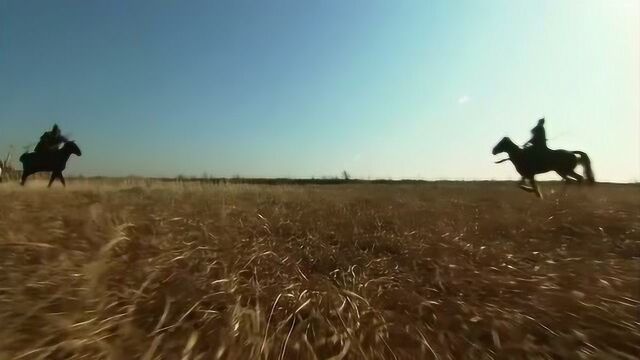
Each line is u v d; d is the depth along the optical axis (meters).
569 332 3.99
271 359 3.41
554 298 4.58
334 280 5.70
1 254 4.79
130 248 5.27
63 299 3.68
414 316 4.45
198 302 3.88
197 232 6.29
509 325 4.03
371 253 7.29
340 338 3.65
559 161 17.84
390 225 9.76
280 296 4.39
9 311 3.44
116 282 4.33
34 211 7.54
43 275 4.17
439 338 3.84
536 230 9.83
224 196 12.41
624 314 4.28
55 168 18.19
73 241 5.34
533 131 18.36
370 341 3.74
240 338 3.42
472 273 5.68
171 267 4.79
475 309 4.43
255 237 7.19
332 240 8.31
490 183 42.16
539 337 4.01
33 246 4.97
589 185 18.11
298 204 12.61
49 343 3.16
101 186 17.80
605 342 3.86
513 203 15.10
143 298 4.03
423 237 8.12
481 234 8.99
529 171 18.03
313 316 4.01
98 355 3.05
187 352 3.16
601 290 4.86
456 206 14.12
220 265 5.11
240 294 4.30
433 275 5.87
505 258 6.55
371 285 5.25
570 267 5.92
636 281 5.33
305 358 3.44
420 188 27.09
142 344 3.26
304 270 5.98
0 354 2.96
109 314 3.69
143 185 19.19
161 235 6.06
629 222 10.54
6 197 10.04
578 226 10.13
